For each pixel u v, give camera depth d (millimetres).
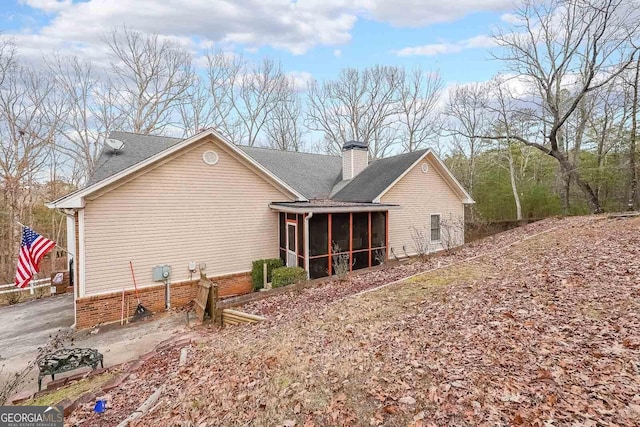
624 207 21531
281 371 4848
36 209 24078
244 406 4176
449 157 34625
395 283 8820
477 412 3373
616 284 6078
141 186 10156
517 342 4641
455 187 17828
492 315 5684
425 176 16656
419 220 16438
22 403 5328
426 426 3303
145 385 5414
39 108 21797
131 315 9875
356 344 5410
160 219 10523
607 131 21766
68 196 8875
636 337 4242
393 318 6383
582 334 4570
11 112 20703
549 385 3609
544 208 23094
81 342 8141
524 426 3068
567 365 3910
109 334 8641
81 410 4840
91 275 9445
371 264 13898
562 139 24766
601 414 3078
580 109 22328
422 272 9898
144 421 4227
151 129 25250
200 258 11297
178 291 10734
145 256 10273
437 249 17016
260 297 9766
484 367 4148
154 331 8758
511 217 24609
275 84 32938
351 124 35125
